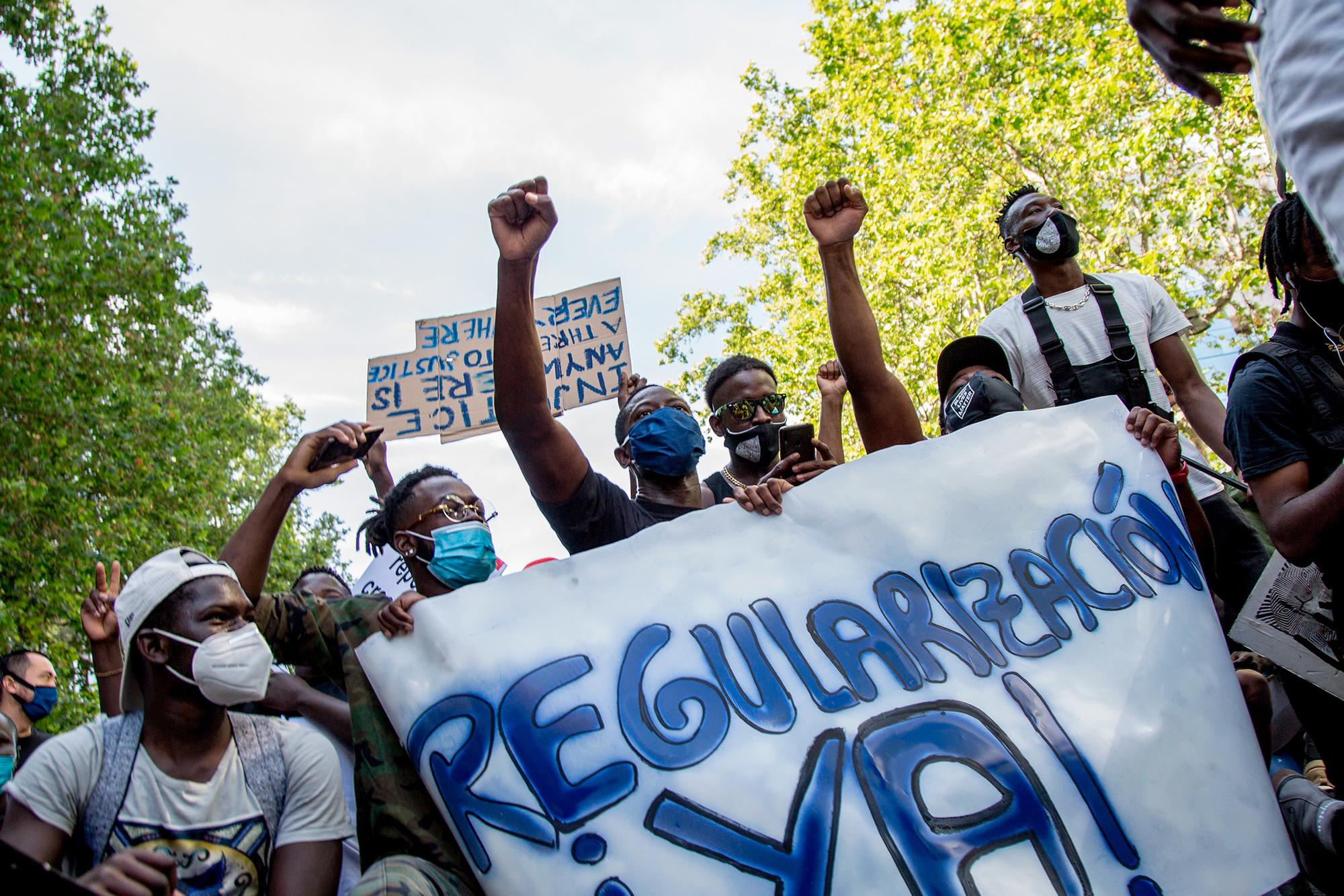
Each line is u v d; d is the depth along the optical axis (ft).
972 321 63.46
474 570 10.96
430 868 8.52
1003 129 60.54
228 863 8.41
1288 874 8.62
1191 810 8.72
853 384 12.42
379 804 9.00
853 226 12.39
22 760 15.26
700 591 9.53
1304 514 9.04
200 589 8.93
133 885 6.77
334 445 10.77
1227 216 58.70
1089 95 56.95
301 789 8.88
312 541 89.71
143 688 8.91
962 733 8.87
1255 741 9.22
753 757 8.70
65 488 49.83
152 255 59.88
